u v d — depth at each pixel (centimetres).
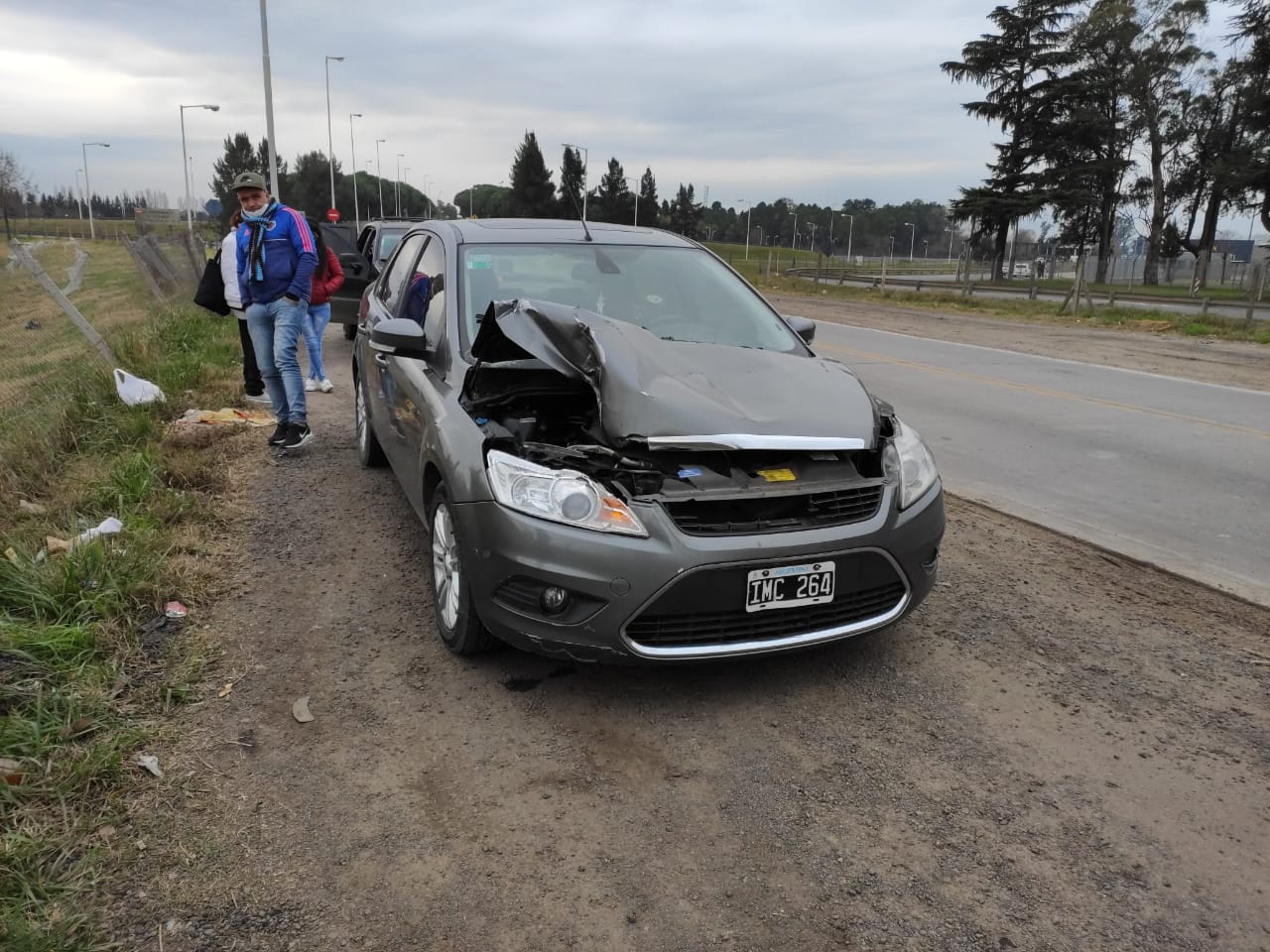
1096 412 952
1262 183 5056
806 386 396
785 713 346
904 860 270
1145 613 447
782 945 237
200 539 491
